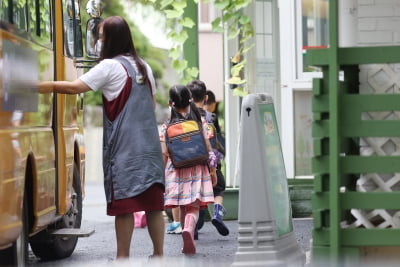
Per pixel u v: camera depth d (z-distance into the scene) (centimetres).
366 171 1029
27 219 1138
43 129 1212
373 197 1030
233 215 1986
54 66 1337
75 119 1462
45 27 1259
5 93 1002
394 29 1296
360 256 1042
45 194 1211
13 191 1018
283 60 2019
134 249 1570
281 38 2017
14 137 1030
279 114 2022
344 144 1098
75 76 1464
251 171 1098
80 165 1509
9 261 1101
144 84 1183
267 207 1096
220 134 1734
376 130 1027
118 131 1167
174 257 1403
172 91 1502
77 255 1514
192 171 1509
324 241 1042
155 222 1193
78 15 1469
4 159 987
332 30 1016
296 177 2009
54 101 1320
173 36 1917
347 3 1245
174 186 1505
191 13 1972
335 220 1027
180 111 1509
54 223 1413
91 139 3728
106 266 1191
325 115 1043
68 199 1367
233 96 2025
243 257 1096
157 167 1178
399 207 1026
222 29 1866
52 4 1331
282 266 1095
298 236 1669
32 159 1129
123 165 1163
